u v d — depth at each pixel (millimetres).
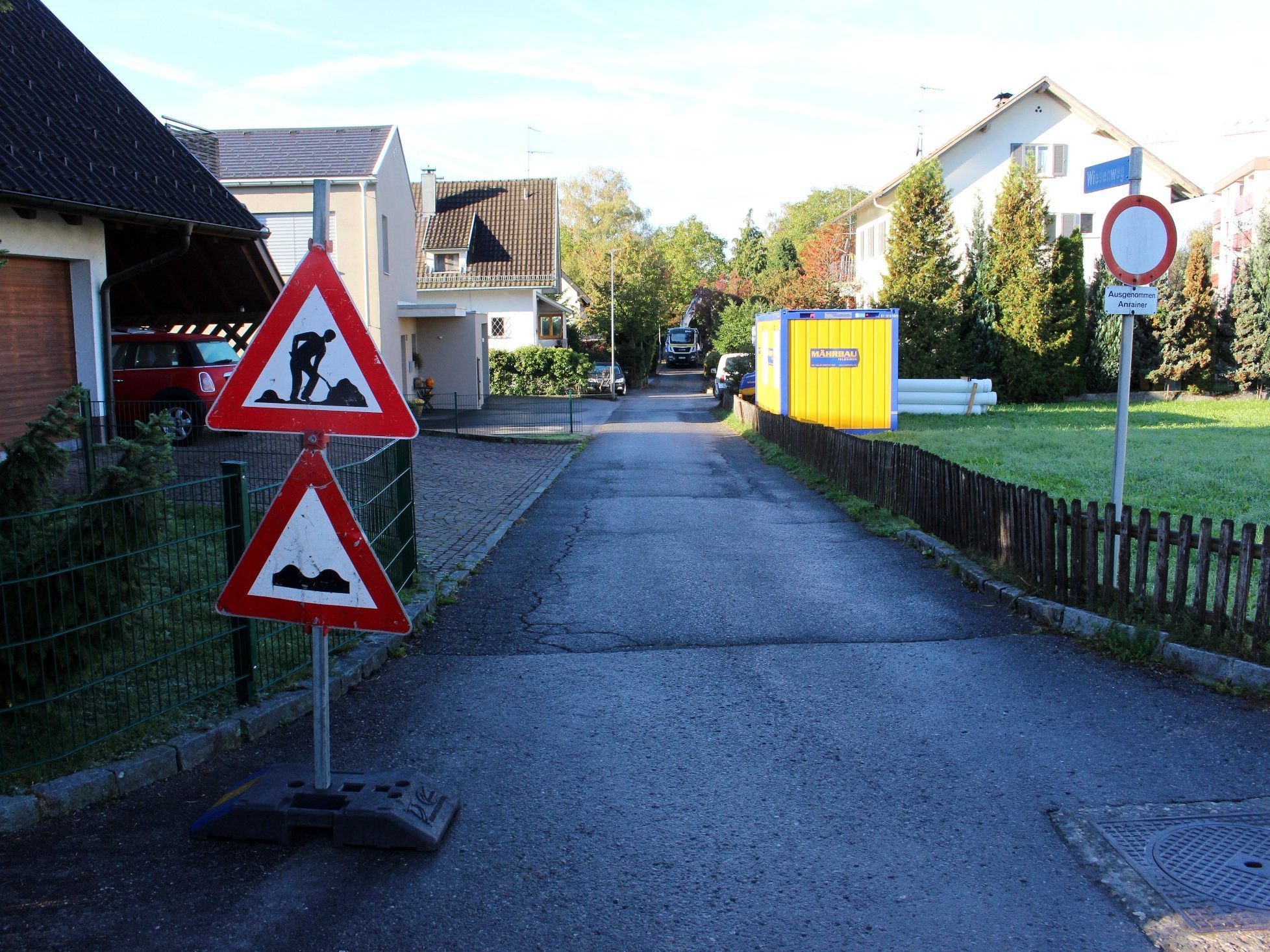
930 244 34688
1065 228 41625
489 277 45594
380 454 7461
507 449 22781
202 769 4801
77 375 11133
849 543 10992
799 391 23969
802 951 3396
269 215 28734
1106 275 37188
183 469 11812
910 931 3512
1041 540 7883
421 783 4430
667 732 5379
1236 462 17125
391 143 31062
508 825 4316
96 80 13617
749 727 5445
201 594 6062
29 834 4121
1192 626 6398
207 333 17219
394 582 7832
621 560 10164
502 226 48094
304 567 4195
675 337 81312
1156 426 25797
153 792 4539
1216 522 11289
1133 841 4109
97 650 4852
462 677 6332
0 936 3432
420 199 46906
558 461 20344
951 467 10109
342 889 3777
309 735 5289
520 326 46250
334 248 28859
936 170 34375
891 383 23922
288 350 4113
